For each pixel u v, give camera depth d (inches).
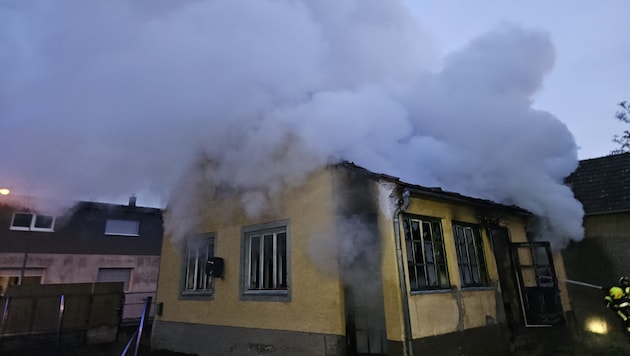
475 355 252.2
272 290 278.7
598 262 350.6
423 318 224.7
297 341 250.7
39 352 391.5
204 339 317.4
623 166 387.9
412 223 245.6
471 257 285.9
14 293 415.8
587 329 344.2
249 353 279.0
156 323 372.5
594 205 362.3
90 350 396.5
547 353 310.7
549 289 314.5
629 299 294.0
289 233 274.5
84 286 457.4
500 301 293.0
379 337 234.4
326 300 241.4
